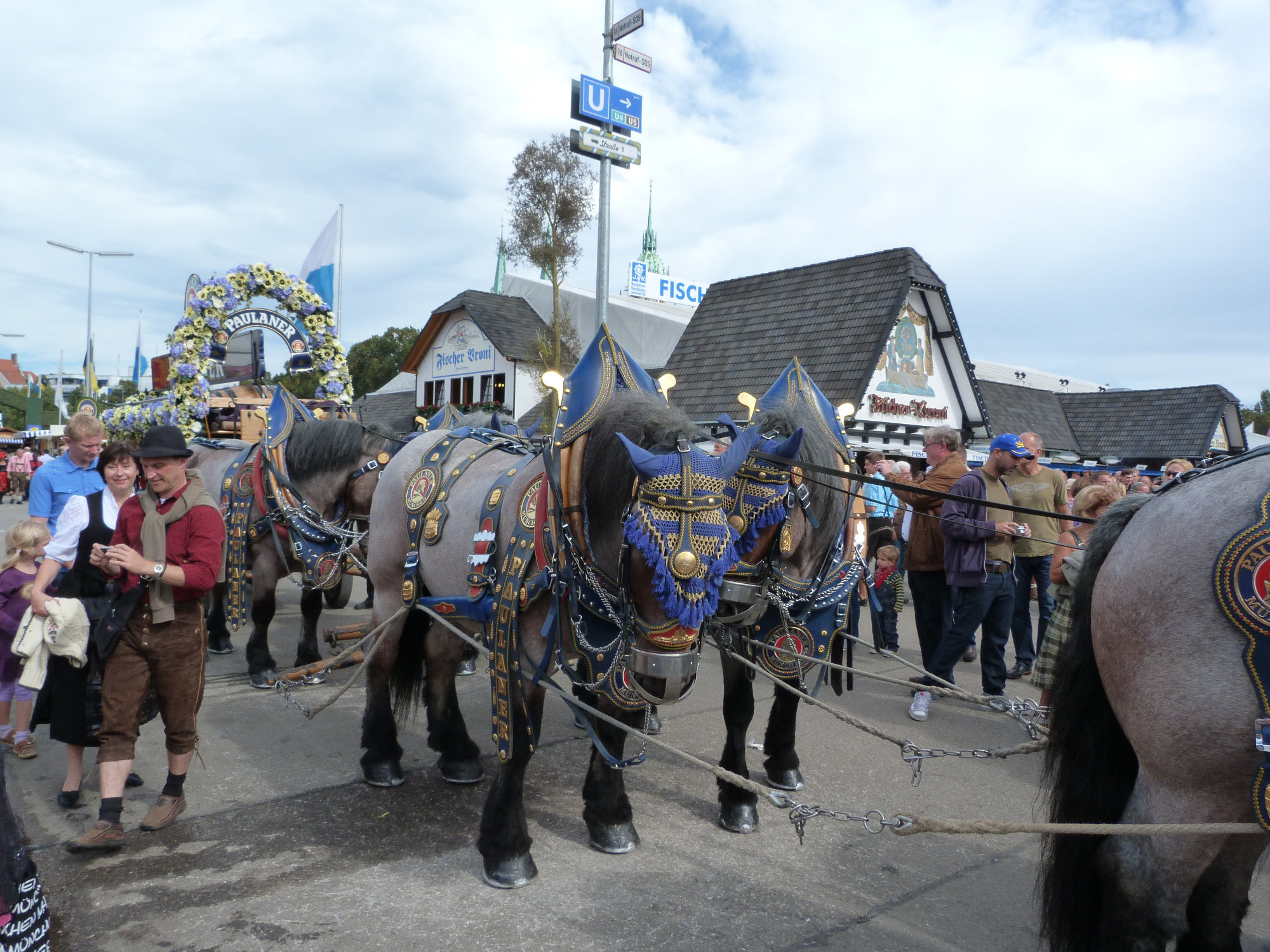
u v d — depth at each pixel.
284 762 4.27
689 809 3.84
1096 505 4.43
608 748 3.33
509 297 26.47
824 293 17.56
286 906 2.90
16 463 22.03
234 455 6.45
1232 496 1.82
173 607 3.33
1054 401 25.62
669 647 2.54
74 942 2.67
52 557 3.51
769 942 2.77
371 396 31.77
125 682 3.28
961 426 18.64
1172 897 1.88
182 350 8.72
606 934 2.78
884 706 5.58
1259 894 3.20
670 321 25.41
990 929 2.90
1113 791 2.07
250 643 5.62
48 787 3.90
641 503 2.54
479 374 25.53
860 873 3.28
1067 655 2.17
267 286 9.30
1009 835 3.66
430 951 2.66
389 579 4.05
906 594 10.09
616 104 10.97
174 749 3.47
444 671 4.11
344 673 5.95
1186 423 24.30
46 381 86.75
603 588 2.79
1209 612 1.76
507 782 3.07
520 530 3.04
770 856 3.39
